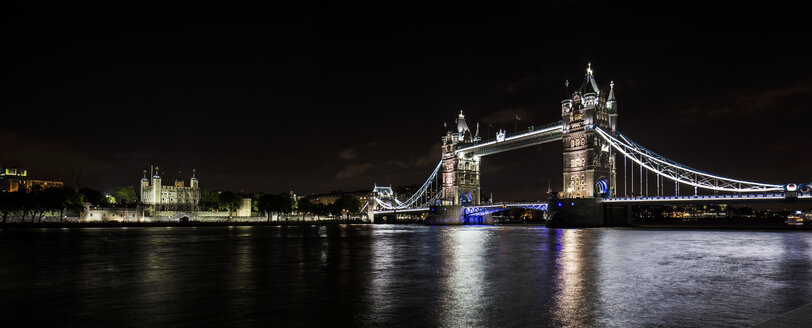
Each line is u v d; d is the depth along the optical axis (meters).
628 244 64.50
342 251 54.16
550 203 157.75
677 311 19.72
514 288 26.00
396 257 45.88
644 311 19.73
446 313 19.64
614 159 160.00
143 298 23.34
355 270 35.00
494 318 18.62
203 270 35.28
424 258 44.59
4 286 27.72
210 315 19.39
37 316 19.34
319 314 19.56
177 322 18.16
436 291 25.14
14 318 18.97
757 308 20.30
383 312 19.91
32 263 41.25
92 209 188.88
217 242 73.75
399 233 116.06
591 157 153.50
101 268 37.16
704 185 133.88
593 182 152.38
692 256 45.38
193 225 197.62
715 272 32.81
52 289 26.44
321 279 30.05
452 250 54.91
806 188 114.62
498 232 119.06
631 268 35.31
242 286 27.16
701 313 19.30
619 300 22.23
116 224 174.00
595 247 58.69
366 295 24.02
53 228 156.12
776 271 33.25
